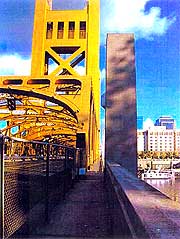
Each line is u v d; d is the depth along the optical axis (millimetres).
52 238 8445
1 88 49781
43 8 77438
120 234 4492
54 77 50000
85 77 49281
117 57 25516
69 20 77250
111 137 24234
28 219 8562
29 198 8758
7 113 58750
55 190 13133
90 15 77500
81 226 9719
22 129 62938
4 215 6715
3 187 6465
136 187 4742
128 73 25234
